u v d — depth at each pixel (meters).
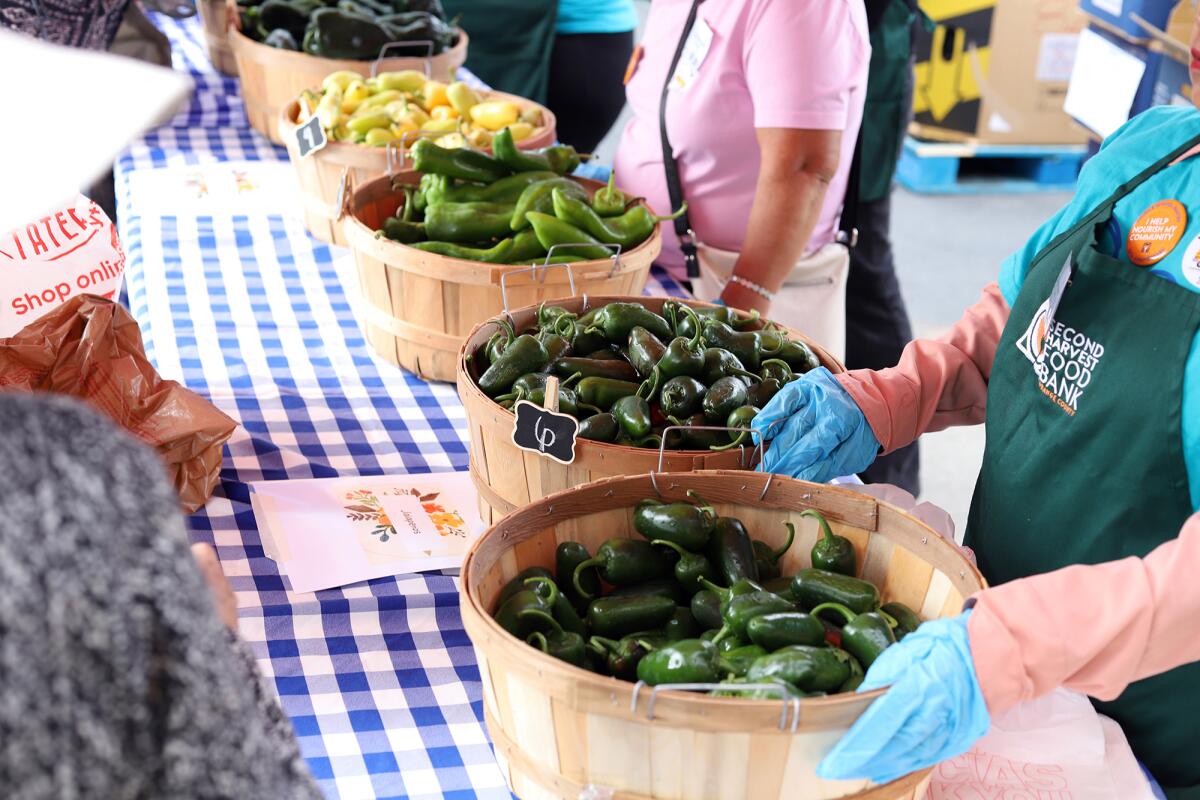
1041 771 1.26
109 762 0.58
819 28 2.36
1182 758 1.39
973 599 1.10
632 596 1.35
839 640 1.29
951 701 1.02
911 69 3.38
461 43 3.42
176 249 2.64
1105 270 1.40
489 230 2.18
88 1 2.65
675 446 1.59
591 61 4.62
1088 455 1.40
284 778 0.74
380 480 1.86
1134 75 3.35
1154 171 1.40
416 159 2.29
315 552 1.64
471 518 1.79
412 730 1.36
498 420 1.56
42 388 1.64
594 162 4.90
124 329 1.69
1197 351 1.29
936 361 1.71
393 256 2.06
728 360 1.68
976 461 4.14
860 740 1.02
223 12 3.46
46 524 0.58
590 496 1.40
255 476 1.83
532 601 1.25
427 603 1.57
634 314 1.77
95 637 0.58
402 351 2.19
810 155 2.43
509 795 1.27
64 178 0.62
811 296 2.77
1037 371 1.47
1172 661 1.09
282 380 2.15
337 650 1.48
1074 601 1.08
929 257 5.47
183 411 1.69
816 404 1.59
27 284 1.81
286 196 2.99
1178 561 1.09
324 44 3.14
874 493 1.72
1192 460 1.30
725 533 1.39
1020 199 6.24
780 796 1.08
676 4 2.60
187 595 0.61
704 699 1.01
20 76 0.63
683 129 2.56
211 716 0.62
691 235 2.64
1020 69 6.00
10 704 0.56
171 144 3.27
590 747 1.08
